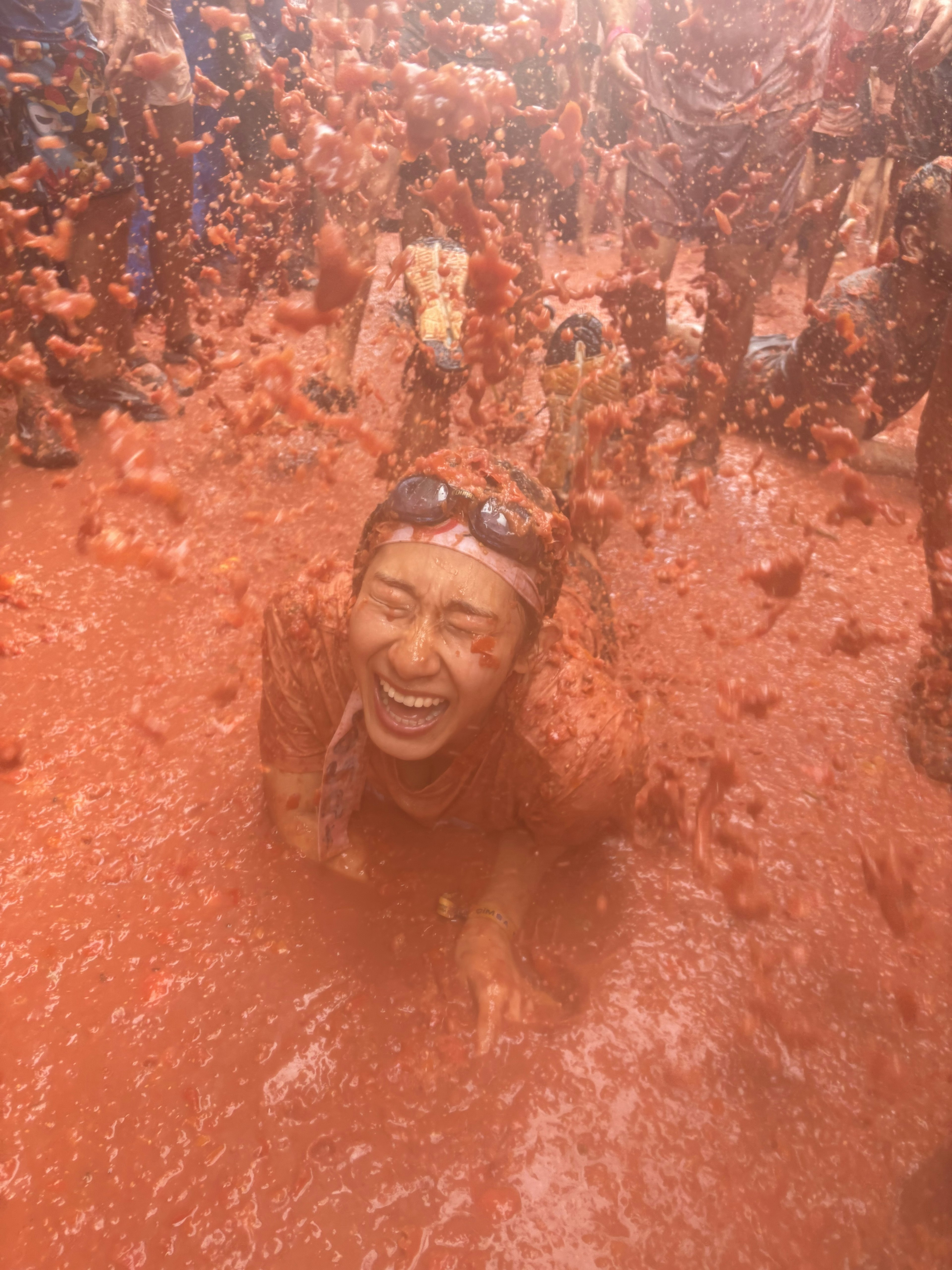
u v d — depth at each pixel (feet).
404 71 6.82
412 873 7.25
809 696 9.45
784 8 12.37
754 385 14.55
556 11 12.25
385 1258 5.11
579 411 10.57
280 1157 5.53
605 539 9.52
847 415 13.74
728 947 6.85
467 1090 5.87
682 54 12.82
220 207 20.51
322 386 14.02
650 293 13.17
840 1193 5.50
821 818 8.04
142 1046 6.08
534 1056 6.04
